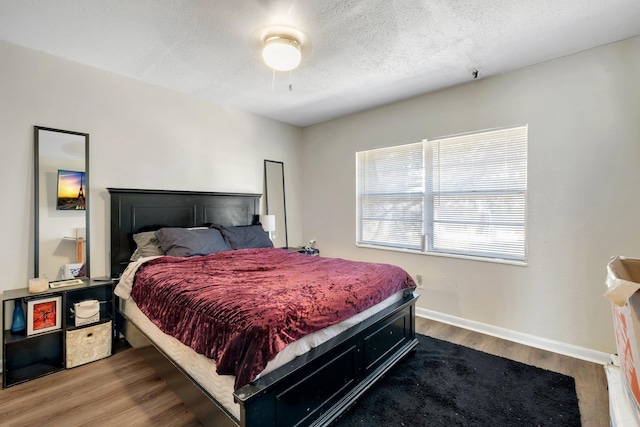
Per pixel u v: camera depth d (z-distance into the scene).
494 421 1.76
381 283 2.27
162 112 3.24
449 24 2.11
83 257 2.71
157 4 1.89
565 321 2.61
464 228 3.22
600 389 2.07
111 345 2.55
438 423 1.75
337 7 1.92
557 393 2.02
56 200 2.58
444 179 3.35
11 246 2.39
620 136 2.35
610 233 2.40
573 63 2.53
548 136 2.66
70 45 2.40
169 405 1.92
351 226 4.19
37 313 2.26
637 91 2.28
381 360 2.17
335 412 1.71
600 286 2.45
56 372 2.30
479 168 3.10
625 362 0.89
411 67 2.76
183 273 2.29
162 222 3.20
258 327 1.41
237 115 3.93
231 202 3.83
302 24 2.10
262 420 1.34
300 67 2.75
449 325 3.24
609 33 2.23
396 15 2.00
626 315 0.85
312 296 1.78
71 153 2.66
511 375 2.24
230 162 3.87
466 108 3.12
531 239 2.77
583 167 2.50
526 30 2.19
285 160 4.56
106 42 2.35
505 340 2.87
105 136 2.86
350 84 3.14
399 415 1.81
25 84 2.43
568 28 2.16
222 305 1.63
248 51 2.47
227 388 1.45
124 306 2.68
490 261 3.00
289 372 1.44
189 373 1.73
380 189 3.91
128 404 1.93
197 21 2.07
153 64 2.72
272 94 3.42
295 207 4.72
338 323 1.85
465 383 2.14
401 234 3.72
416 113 3.49
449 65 2.72
